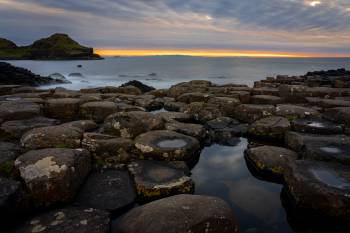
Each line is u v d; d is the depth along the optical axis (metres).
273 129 9.32
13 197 4.59
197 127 9.50
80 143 7.27
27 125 8.86
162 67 109.81
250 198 6.19
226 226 4.35
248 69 95.62
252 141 9.62
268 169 6.93
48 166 5.27
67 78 47.62
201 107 12.33
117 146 7.34
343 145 7.14
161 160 7.29
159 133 8.26
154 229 4.11
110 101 12.91
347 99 12.53
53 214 4.80
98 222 4.62
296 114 10.34
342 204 4.89
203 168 7.74
